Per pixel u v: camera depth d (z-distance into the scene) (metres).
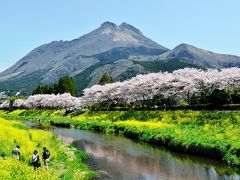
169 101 86.69
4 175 18.59
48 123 91.38
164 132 47.50
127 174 28.72
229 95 66.50
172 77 82.19
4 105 191.12
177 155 37.25
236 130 42.25
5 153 29.48
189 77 81.88
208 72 79.50
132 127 58.03
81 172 28.58
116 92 103.31
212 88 73.38
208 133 42.12
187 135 42.28
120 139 53.19
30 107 154.75
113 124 67.50
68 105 132.88
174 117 63.53
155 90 84.00
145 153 39.31
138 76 101.75
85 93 121.56
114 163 33.72
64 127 78.06
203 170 29.52
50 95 145.88
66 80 155.88
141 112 75.94
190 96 81.44
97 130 69.19
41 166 27.11
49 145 36.88
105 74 147.00
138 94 92.69
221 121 52.31
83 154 37.25
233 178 26.44
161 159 35.25
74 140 52.78
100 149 43.16
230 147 32.91
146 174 28.62
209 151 34.66
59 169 27.84
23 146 32.44
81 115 100.94
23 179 19.23
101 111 98.38
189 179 26.64
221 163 31.78
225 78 69.56
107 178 27.30
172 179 26.81
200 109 66.88
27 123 91.19
